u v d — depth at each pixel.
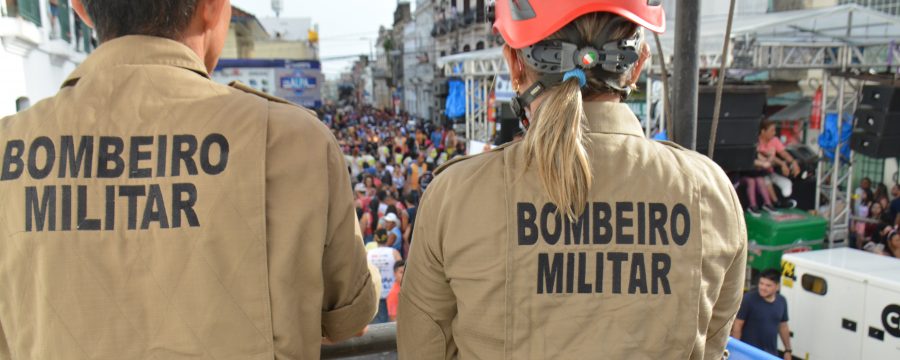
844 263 4.89
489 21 1.40
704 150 7.83
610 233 1.12
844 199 10.59
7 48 6.14
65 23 8.38
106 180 1.05
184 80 1.11
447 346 1.27
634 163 1.16
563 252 1.12
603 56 1.13
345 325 1.31
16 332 1.06
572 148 1.08
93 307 1.03
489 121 13.74
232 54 31.05
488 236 1.13
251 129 1.10
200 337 1.04
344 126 35.75
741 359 1.94
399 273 6.05
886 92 8.54
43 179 1.05
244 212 1.07
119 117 1.08
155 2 1.12
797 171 10.64
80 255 1.03
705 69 8.46
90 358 1.02
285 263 1.09
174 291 1.04
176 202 1.05
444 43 37.22
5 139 1.08
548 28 1.11
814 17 8.79
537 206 1.13
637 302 1.11
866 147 8.99
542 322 1.12
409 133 25.20
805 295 5.01
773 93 13.09
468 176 1.19
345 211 1.20
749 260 8.95
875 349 4.47
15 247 1.05
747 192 9.10
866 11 8.96
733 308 1.24
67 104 1.08
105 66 1.11
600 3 1.10
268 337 1.07
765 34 9.54
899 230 9.27
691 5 2.11
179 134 1.08
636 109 10.06
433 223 1.21
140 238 1.05
